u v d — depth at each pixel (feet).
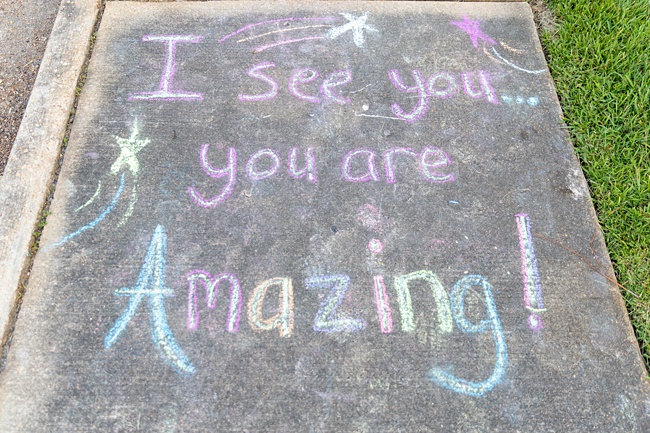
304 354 6.22
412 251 6.93
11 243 6.74
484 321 6.48
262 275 6.70
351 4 9.16
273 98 8.11
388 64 8.55
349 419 5.90
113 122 7.79
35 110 7.76
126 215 7.04
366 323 6.42
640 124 8.09
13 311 6.38
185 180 7.35
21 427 5.74
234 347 6.24
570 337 6.44
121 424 5.81
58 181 7.26
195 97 8.07
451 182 7.47
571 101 8.34
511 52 8.78
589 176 7.68
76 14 8.81
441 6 9.22
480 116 8.08
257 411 5.92
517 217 7.23
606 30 9.06
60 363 6.08
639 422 6.02
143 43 8.57
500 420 5.95
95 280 6.58
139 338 6.25
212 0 9.07
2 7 9.55
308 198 7.27
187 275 6.66
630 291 6.79
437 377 6.13
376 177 7.48
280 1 9.11
